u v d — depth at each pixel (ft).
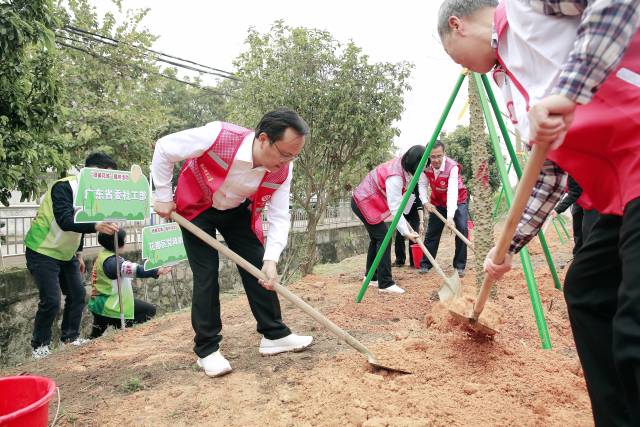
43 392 7.07
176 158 9.09
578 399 7.58
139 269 16.92
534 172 5.16
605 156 4.62
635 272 4.12
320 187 22.44
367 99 20.85
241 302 16.65
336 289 17.78
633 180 4.26
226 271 32.09
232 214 10.15
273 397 8.47
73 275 15.99
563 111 4.09
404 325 12.18
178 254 17.66
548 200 6.24
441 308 12.21
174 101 81.15
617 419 5.32
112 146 34.50
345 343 10.97
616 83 4.35
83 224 14.34
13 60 16.22
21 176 17.22
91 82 41.98
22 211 36.14
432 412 7.19
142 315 18.78
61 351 13.15
